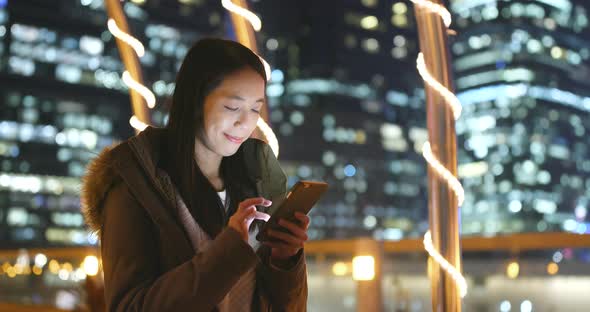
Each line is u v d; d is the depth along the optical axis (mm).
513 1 96438
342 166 83812
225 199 1275
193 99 1137
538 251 3307
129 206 1100
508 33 95250
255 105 1141
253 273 1237
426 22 1744
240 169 1300
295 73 87688
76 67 70500
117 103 72438
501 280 3441
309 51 87625
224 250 983
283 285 1213
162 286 984
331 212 82188
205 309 982
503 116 91625
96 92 71125
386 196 87062
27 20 68188
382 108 89000
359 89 87812
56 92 68750
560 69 95375
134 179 1098
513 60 93688
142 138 1145
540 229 86250
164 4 77188
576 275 3127
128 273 1049
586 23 100625
